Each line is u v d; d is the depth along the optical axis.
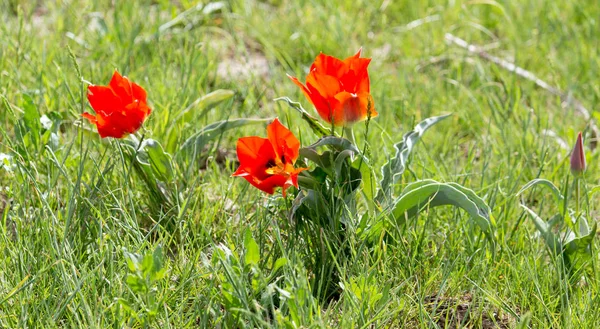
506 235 4.25
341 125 3.68
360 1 7.74
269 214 4.04
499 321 3.61
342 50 6.82
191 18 7.13
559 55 6.80
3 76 5.50
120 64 5.96
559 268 3.64
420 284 3.68
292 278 3.34
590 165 5.04
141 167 4.16
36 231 3.72
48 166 4.09
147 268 3.15
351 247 3.59
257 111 5.64
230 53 6.93
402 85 6.16
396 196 4.41
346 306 3.39
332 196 3.68
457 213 4.10
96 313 3.27
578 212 3.89
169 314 3.40
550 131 5.44
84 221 3.81
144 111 3.91
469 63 6.64
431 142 5.39
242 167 3.47
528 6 7.57
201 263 3.75
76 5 7.32
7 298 3.23
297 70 6.42
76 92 5.32
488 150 5.09
